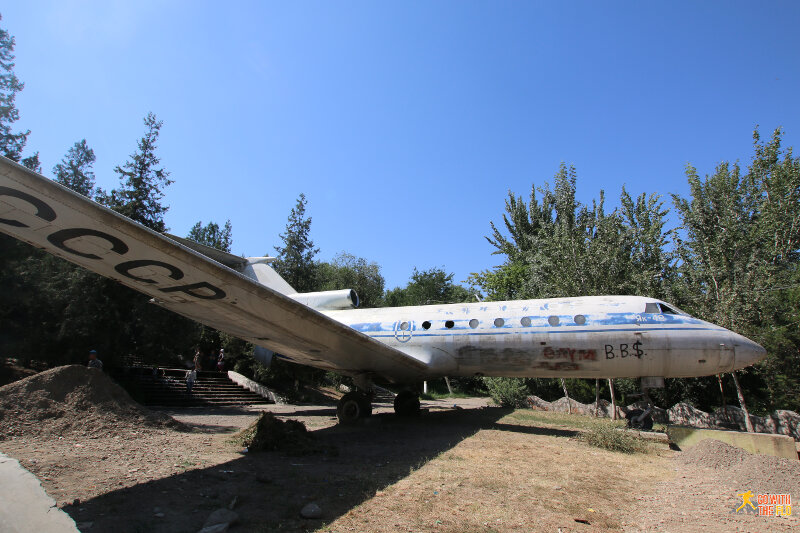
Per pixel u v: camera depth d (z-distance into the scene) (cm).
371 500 462
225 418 1230
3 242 1314
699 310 1373
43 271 1571
